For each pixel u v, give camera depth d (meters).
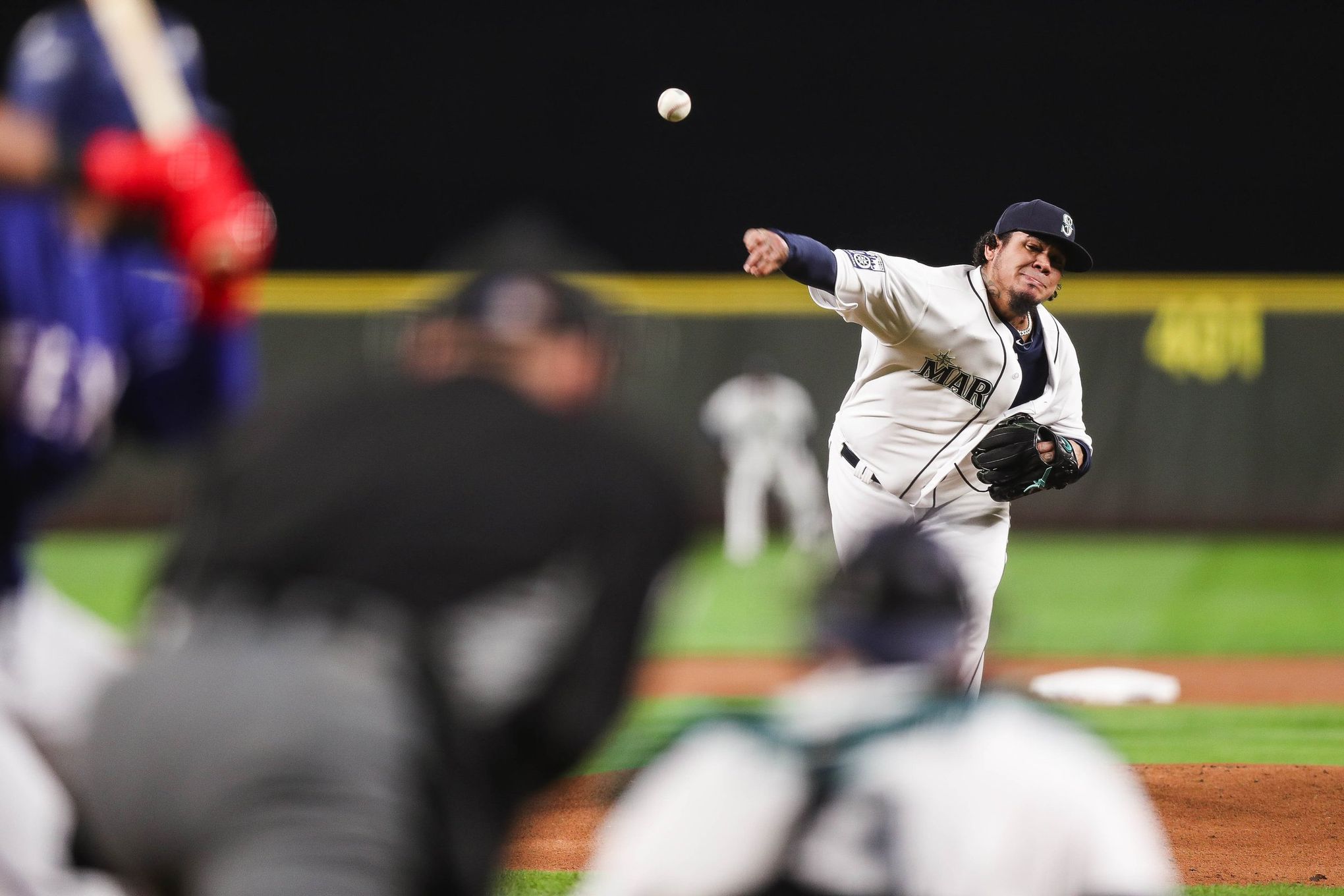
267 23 74.00
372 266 75.19
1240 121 72.50
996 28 72.94
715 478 62.06
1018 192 73.62
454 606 7.11
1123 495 61.69
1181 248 73.50
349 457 7.38
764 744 7.90
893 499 22.23
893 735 7.88
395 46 74.31
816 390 62.06
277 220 74.94
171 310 10.09
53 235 9.61
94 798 7.09
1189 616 45.00
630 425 7.95
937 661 8.11
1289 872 18.84
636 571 7.44
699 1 73.69
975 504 22.16
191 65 10.52
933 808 7.77
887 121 73.69
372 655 7.06
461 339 8.02
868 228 74.31
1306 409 60.56
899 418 21.97
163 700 6.98
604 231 74.88
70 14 10.12
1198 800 22.38
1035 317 22.08
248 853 6.51
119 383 10.18
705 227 74.62
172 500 61.88
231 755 6.71
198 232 8.66
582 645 7.32
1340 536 60.53
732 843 7.75
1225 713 30.52
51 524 61.41
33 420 9.73
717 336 62.28
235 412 10.06
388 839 6.60
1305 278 72.88
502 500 7.21
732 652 39.19
